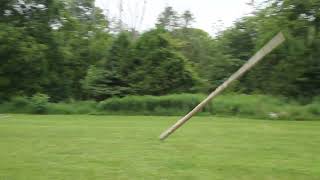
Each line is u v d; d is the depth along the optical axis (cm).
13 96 3912
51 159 1094
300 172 957
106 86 3922
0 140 1486
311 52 3556
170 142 1420
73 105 3550
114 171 947
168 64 3894
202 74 4478
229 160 1088
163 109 3394
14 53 3850
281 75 3653
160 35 3956
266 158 1131
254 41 4494
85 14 5322
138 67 3938
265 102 3281
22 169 968
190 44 5391
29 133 1720
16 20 4103
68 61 4294
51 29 4206
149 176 899
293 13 3581
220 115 3170
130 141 1447
